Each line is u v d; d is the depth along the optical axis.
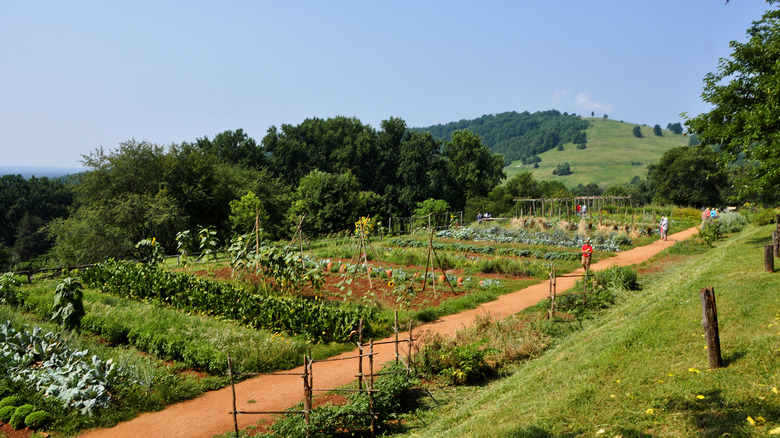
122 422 8.30
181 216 39.75
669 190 68.00
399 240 33.31
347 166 69.06
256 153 69.50
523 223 37.62
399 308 15.34
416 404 8.75
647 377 6.67
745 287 10.23
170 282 15.13
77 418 8.09
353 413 7.49
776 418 4.89
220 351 10.52
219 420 8.34
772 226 24.00
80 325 12.41
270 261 16.23
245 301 13.47
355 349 11.97
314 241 35.72
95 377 8.91
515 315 14.20
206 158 46.78
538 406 6.67
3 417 7.93
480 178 70.00
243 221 42.31
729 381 5.93
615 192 72.88
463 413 7.63
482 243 31.09
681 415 5.45
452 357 9.80
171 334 11.31
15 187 72.81
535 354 10.69
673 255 24.09
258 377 10.34
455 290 18.17
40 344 10.36
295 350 11.25
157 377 9.53
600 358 7.94
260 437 7.50
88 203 39.31
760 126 14.67
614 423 5.62
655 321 8.96
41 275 19.91
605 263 23.42
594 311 14.07
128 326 11.95
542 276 20.88
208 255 20.56
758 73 16.56
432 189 65.94
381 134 72.06
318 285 16.06
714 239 26.78
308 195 46.69
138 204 35.12
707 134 17.72
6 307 13.49
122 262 18.64
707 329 6.47
